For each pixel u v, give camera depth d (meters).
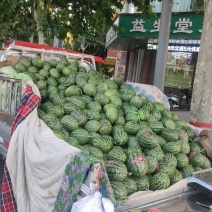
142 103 4.56
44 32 11.24
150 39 11.99
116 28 10.90
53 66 5.61
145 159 3.34
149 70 16.08
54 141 3.06
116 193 2.99
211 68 5.21
